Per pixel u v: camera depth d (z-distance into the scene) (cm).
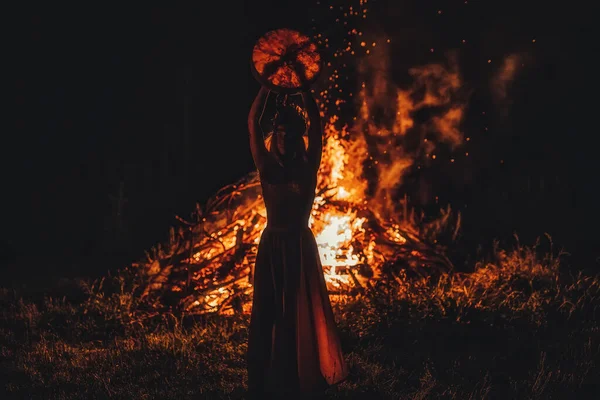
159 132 1612
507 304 739
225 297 774
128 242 1226
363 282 791
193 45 1617
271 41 458
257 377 458
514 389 521
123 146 1606
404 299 743
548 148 1459
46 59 1633
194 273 775
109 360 604
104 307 744
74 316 734
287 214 467
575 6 1471
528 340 648
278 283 460
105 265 1069
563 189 1364
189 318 723
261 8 1547
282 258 462
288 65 459
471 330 681
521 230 1184
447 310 723
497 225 1205
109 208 1395
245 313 732
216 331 676
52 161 1565
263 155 470
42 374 574
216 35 1602
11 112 1584
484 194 1375
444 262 845
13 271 1034
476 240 973
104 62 1653
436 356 612
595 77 1469
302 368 459
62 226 1397
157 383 550
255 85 1589
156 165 1566
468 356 612
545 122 1475
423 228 955
